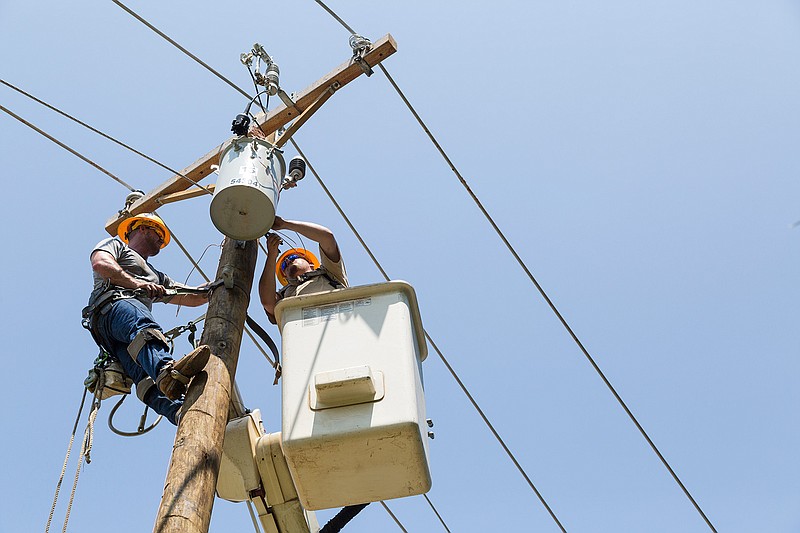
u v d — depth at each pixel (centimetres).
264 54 620
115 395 543
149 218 647
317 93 623
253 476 499
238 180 514
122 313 519
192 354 453
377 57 620
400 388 460
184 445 420
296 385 470
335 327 487
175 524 381
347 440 450
